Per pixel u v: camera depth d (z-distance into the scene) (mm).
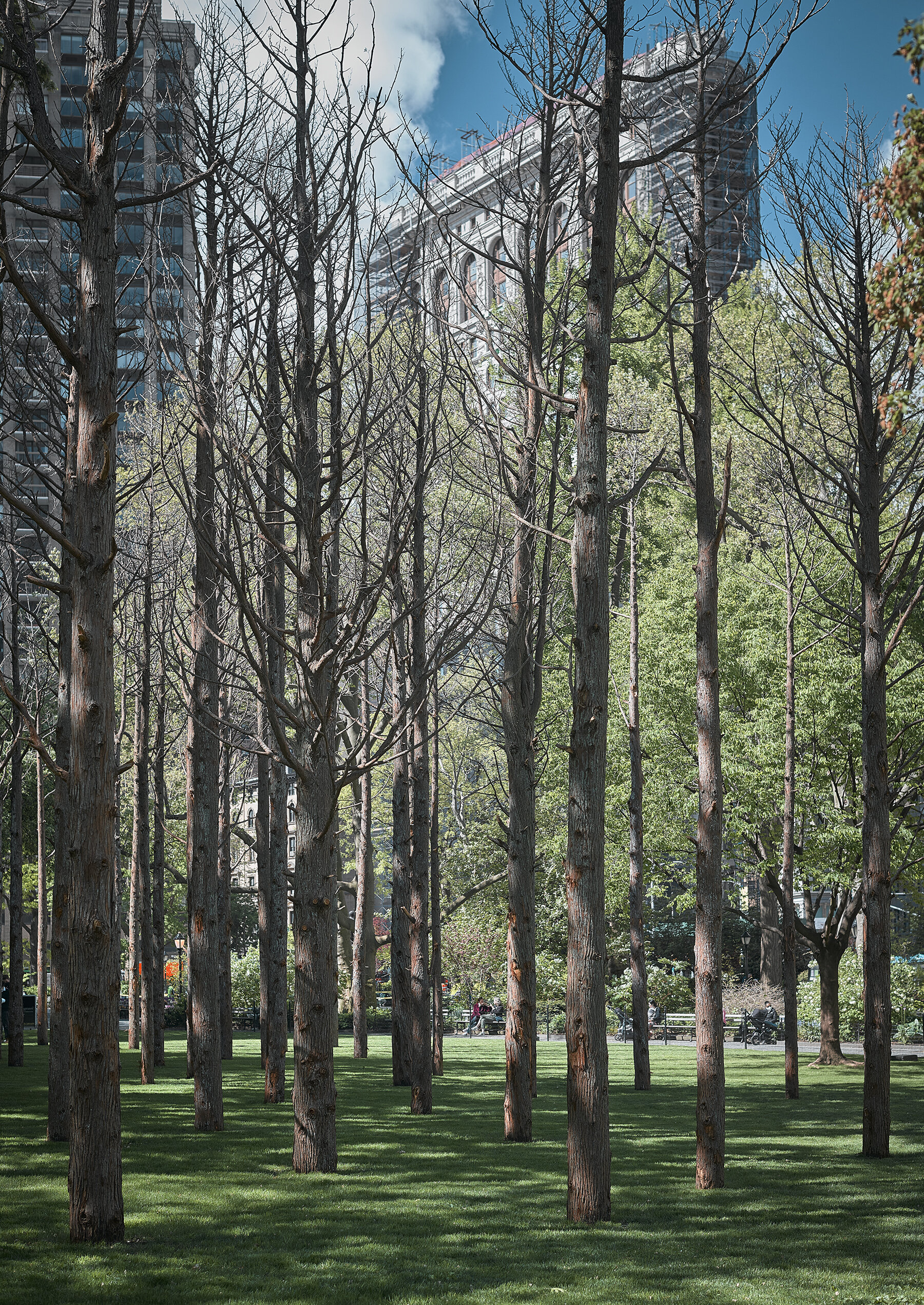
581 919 10445
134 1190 11117
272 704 11633
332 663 12789
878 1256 8922
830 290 16609
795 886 29391
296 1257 8672
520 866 15570
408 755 24047
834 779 26562
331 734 13188
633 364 39531
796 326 18562
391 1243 9180
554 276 23547
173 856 44594
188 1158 13031
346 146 11664
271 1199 10805
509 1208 10578
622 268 13445
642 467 28312
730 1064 29062
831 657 25609
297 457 13047
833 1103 20250
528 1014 15188
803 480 24516
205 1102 15297
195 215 14180
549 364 15852
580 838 10445
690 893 29875
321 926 12438
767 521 24203
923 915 39312
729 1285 8047
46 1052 30625
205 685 16453
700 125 12141
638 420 33438
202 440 13578
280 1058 18500
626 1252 9000
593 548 10883
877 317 7543
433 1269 8414
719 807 12539
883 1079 14203
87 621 9328
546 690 33125
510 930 15438
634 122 13555
